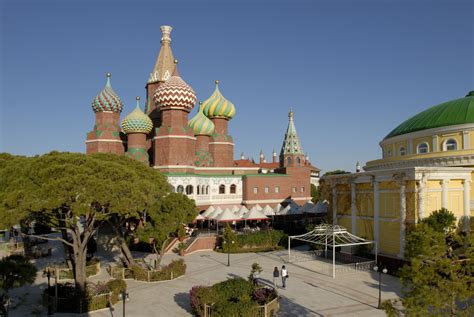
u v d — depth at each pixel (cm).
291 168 6850
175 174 5612
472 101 4750
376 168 5341
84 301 2684
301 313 2633
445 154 4366
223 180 6366
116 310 2706
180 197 3722
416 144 4975
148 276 3462
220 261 4359
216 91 7025
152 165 6412
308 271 3850
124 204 2645
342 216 4738
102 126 6197
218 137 6931
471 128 4394
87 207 2550
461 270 1744
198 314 2514
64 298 2698
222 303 2380
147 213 3962
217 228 5581
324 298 2969
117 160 3781
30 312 2675
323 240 4112
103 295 2761
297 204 6525
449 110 4806
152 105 6831
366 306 2780
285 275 3291
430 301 1579
